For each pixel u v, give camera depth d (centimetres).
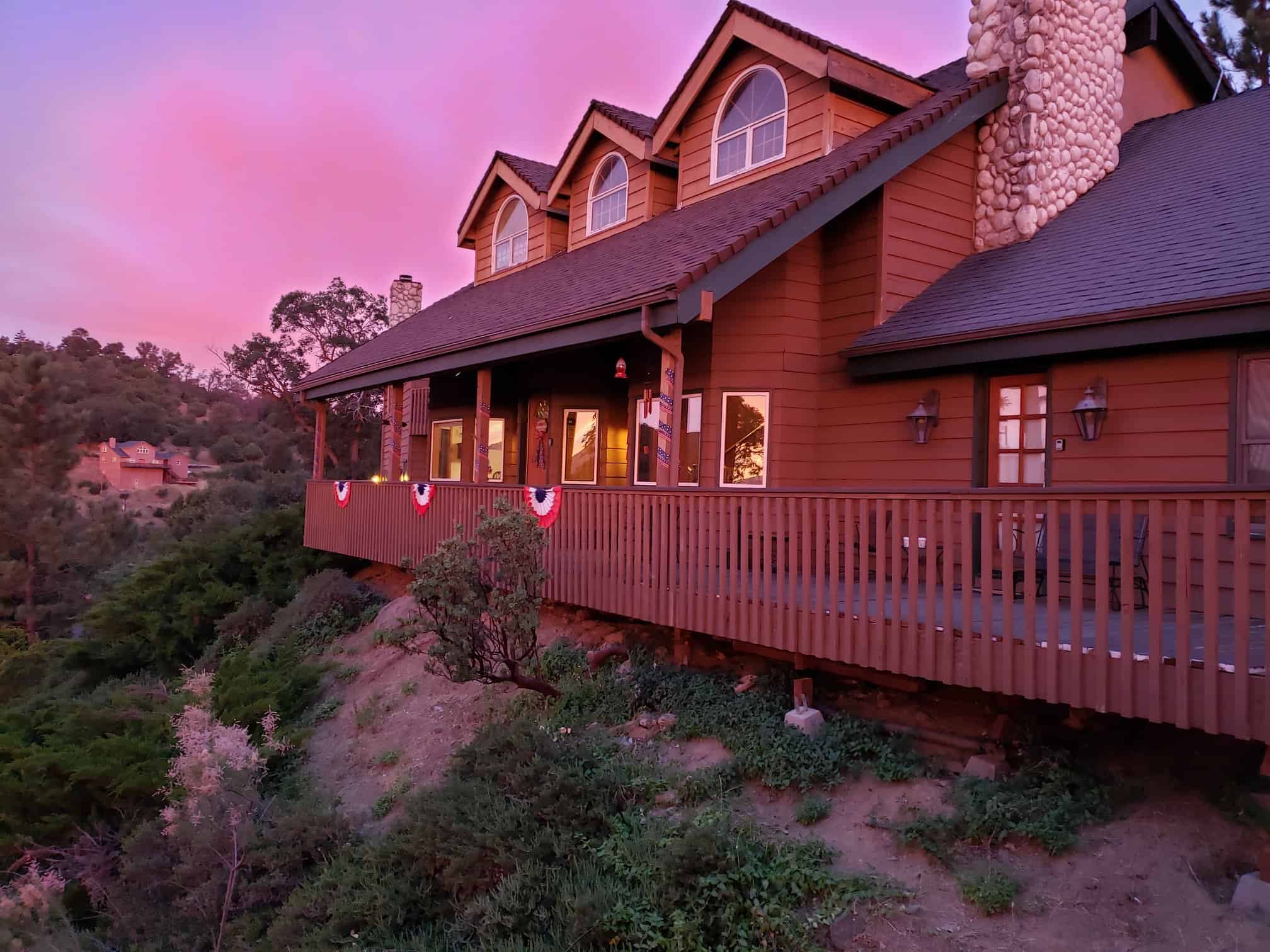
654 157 1253
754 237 770
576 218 1480
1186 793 448
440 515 1085
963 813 462
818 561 579
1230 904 374
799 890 440
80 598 2359
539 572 689
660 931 442
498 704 811
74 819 855
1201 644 498
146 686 1284
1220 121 1021
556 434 1324
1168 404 695
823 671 657
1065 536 695
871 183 855
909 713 591
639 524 746
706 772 571
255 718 944
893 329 886
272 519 1856
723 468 993
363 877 590
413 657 1023
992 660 477
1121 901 393
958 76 1115
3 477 2280
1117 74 1059
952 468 852
